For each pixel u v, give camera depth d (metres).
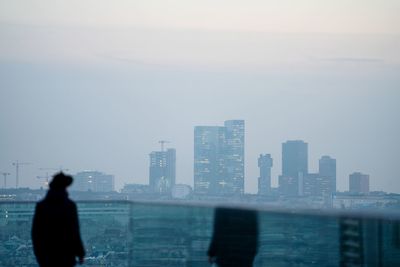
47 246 16.73
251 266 16.83
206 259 17.81
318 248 15.48
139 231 20.73
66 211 16.83
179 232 18.75
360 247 14.52
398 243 14.37
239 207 17.05
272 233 16.42
